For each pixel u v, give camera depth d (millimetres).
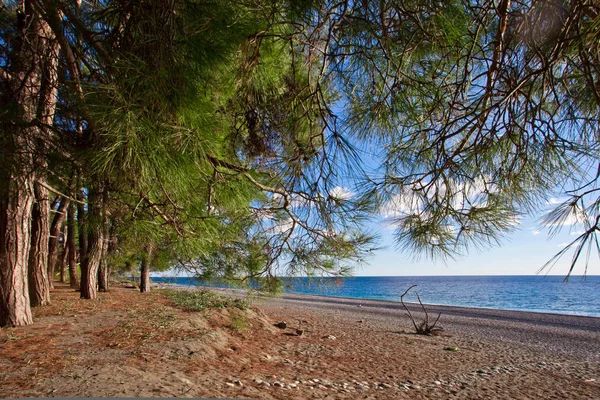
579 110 1781
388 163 2186
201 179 2584
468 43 1794
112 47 2092
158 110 1884
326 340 10508
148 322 8062
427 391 6078
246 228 3453
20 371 4293
